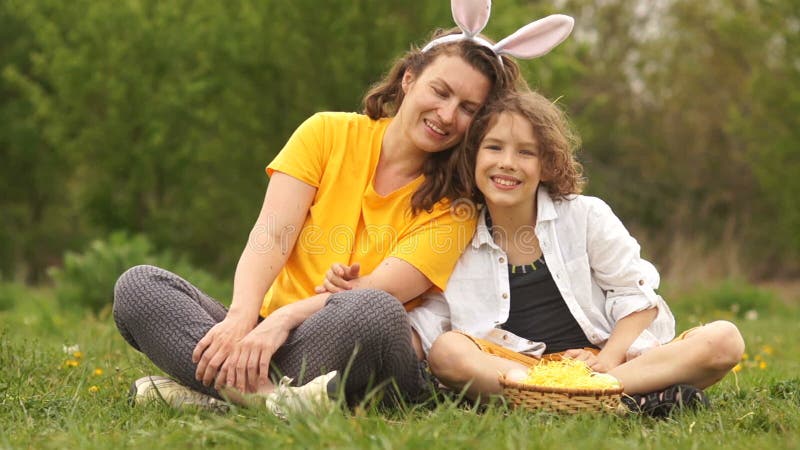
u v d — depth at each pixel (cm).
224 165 1377
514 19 1266
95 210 1516
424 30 1246
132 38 1410
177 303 313
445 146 342
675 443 254
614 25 1878
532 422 270
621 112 1859
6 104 1744
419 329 343
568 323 346
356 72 1259
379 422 253
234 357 300
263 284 327
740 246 1709
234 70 1330
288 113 1325
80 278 838
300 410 265
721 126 1755
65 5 1460
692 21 1789
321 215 343
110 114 1425
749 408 310
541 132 333
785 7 1404
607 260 344
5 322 640
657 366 315
